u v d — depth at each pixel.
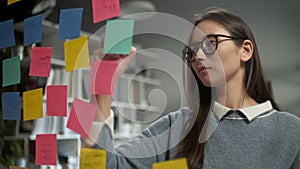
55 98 0.64
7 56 0.84
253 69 0.75
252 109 0.72
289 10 2.48
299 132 0.68
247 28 0.71
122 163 0.63
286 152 0.67
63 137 1.88
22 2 0.84
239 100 0.72
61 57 1.94
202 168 0.65
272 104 0.79
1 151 1.16
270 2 2.53
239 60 0.70
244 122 0.70
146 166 0.64
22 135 1.55
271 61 2.53
